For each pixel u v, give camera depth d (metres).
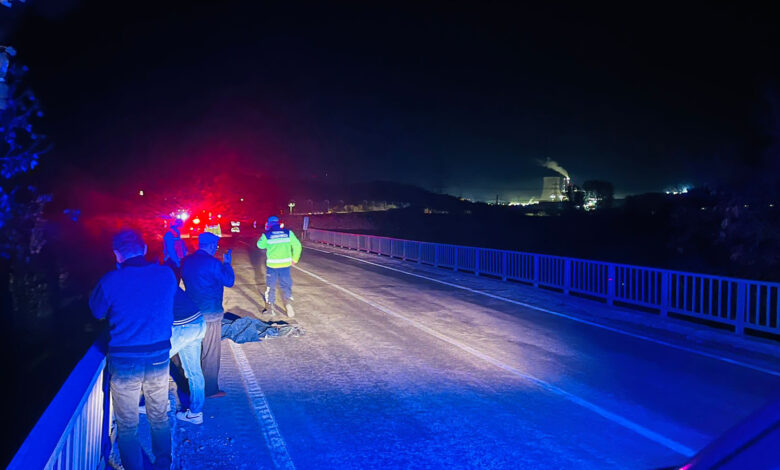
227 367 7.33
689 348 8.63
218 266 6.05
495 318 11.00
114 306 4.00
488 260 17.45
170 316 4.20
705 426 5.37
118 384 3.98
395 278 17.89
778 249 13.34
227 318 10.37
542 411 5.75
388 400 6.06
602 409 5.82
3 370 9.38
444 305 12.55
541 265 14.62
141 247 4.23
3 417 7.98
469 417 5.57
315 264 22.75
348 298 13.53
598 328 10.12
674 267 16.34
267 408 5.79
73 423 3.16
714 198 14.35
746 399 6.17
